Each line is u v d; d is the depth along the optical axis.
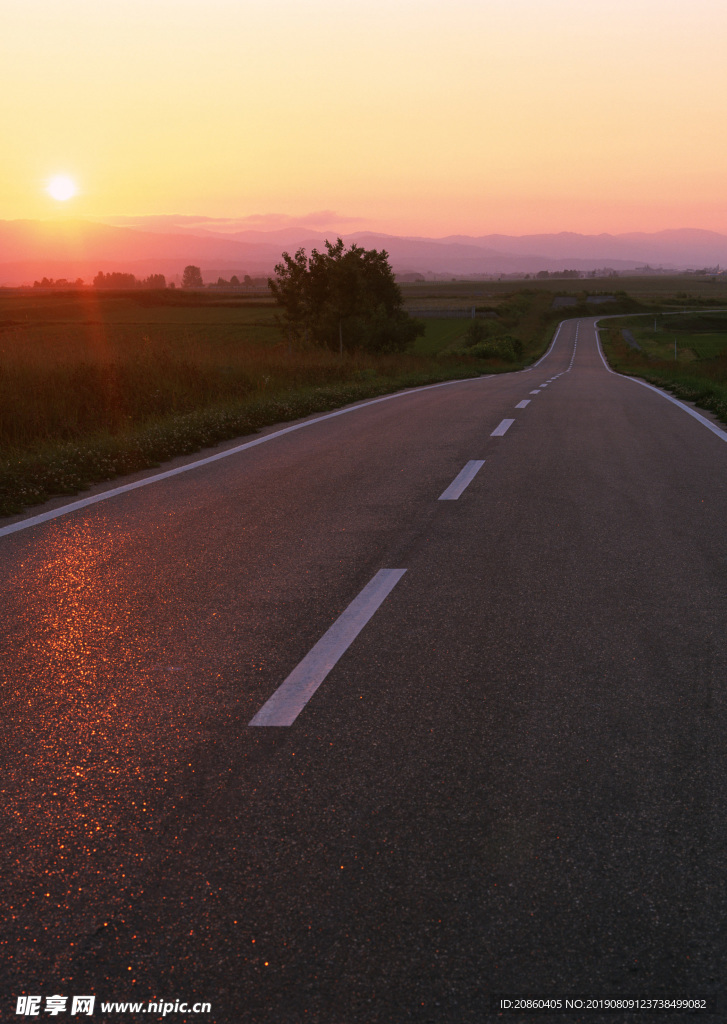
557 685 3.75
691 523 6.89
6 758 3.14
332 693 3.68
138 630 4.55
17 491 8.61
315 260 63.31
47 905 2.31
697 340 117.12
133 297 166.00
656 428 13.52
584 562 5.74
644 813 2.74
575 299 196.50
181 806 2.79
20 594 5.28
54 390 14.78
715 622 4.54
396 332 66.75
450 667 3.96
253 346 28.81
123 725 3.40
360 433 13.18
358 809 2.76
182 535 6.77
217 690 3.73
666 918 2.26
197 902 2.32
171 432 12.27
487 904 2.31
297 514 7.44
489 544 6.25
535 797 2.84
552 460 10.20
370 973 2.08
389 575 5.48
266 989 2.03
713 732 3.30
